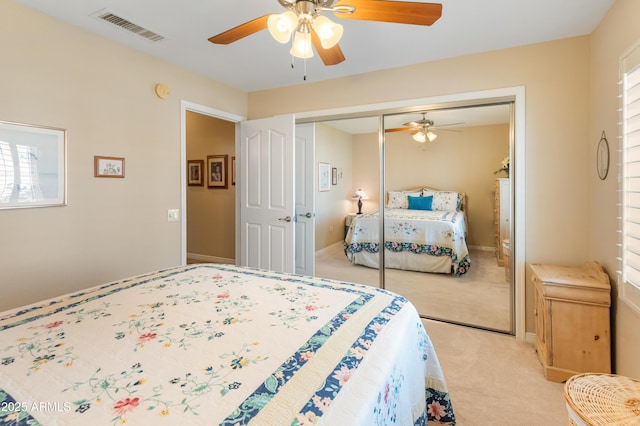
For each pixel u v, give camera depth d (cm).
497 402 188
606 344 198
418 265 364
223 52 274
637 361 170
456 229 339
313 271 401
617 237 191
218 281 172
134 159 269
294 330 113
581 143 244
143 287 161
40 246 212
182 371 88
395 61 292
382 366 95
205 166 520
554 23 225
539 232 258
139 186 273
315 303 140
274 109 371
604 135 213
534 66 256
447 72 285
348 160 445
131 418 70
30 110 206
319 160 474
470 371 221
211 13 213
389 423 94
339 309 134
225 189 505
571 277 214
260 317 124
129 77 263
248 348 101
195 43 257
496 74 268
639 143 164
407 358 120
